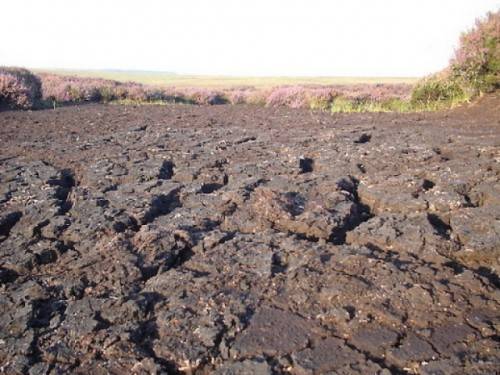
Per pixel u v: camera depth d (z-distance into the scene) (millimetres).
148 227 4617
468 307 3088
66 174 6996
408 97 17297
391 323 2982
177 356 2805
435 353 2686
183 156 7672
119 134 10438
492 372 2506
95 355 2879
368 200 5281
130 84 30688
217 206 5160
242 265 3807
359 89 23500
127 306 3279
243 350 2816
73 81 26578
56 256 4234
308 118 13359
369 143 8133
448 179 5562
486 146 7219
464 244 4023
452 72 14922
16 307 3418
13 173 6957
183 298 3387
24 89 18625
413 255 3895
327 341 2854
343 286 3367
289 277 3561
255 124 12023
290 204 5062
